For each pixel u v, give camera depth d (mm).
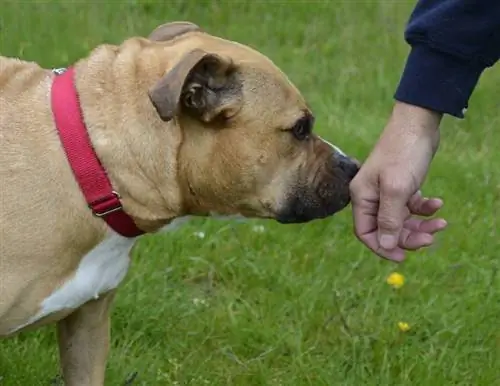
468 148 8578
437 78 3932
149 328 5609
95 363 4652
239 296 5949
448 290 6227
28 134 4078
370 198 4023
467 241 6770
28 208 4027
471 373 5488
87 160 4047
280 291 6004
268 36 10586
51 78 4254
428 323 5883
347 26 10961
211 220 6566
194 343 5559
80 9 10242
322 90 9406
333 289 6055
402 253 4188
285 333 5641
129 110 4078
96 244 4172
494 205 7434
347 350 5609
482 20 3873
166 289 5871
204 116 4121
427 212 4238
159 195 4148
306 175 4352
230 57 4172
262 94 4207
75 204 4066
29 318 4188
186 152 4141
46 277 4121
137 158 4074
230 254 6301
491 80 9953
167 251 6211
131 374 5195
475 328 5824
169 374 5297
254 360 5434
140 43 4332
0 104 4145
